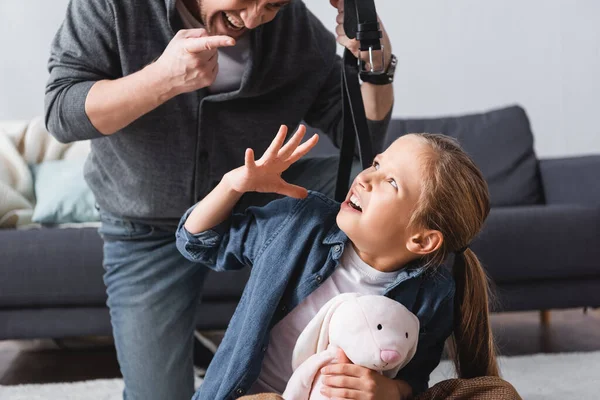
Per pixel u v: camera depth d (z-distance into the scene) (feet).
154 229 5.37
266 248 4.18
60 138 4.91
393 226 3.99
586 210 8.86
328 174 5.32
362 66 4.65
